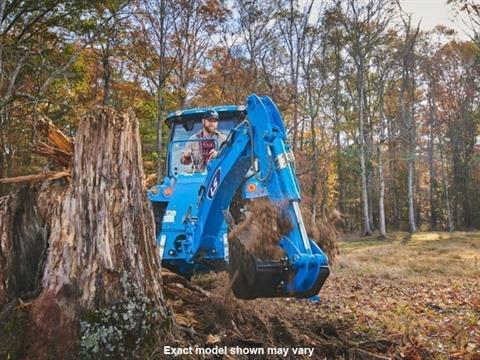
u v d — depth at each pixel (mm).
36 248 4301
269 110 4586
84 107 17922
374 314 6449
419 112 40844
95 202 4020
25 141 13758
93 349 3682
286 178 4270
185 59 20797
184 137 7348
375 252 16797
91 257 3902
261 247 4156
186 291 4941
